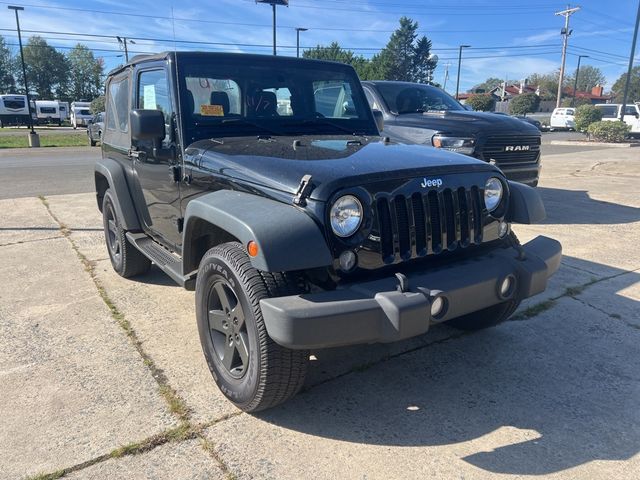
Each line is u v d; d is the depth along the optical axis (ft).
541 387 10.42
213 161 10.52
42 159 57.88
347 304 8.07
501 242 10.83
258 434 8.93
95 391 10.16
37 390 10.19
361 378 10.78
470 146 22.24
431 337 12.63
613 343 12.28
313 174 8.79
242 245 9.23
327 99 13.82
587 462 8.27
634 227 23.63
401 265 9.27
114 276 16.96
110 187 15.71
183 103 11.64
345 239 8.59
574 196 32.07
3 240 21.43
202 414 9.48
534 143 24.06
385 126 24.31
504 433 9.00
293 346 7.88
